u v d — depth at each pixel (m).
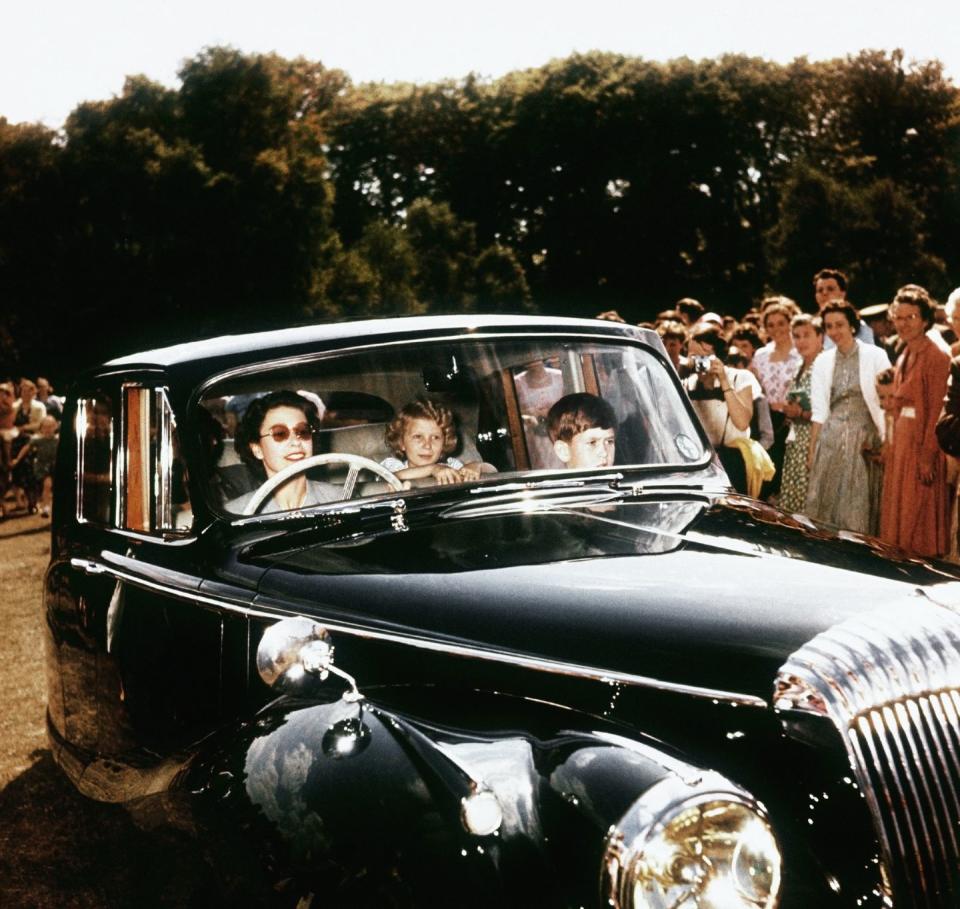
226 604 3.15
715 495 3.63
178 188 41.41
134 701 3.58
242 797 2.59
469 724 2.63
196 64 44.53
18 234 40.44
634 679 2.62
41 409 15.04
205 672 3.24
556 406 3.82
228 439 3.52
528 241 57.44
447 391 3.73
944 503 6.12
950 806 2.53
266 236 42.62
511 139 56.03
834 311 6.67
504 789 2.44
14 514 15.02
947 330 8.33
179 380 3.51
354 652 2.93
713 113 52.78
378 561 3.13
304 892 2.43
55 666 4.13
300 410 3.50
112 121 42.47
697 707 2.59
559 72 55.69
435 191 59.50
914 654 2.57
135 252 40.75
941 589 2.81
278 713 2.80
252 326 3.99
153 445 3.56
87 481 3.97
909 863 2.46
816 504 6.86
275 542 3.32
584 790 2.36
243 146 43.94
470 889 2.33
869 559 2.99
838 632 2.56
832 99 58.16
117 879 3.95
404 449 3.65
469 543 3.20
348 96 61.69
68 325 40.84
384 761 2.53
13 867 4.15
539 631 2.76
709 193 53.75
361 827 2.43
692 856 2.24
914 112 58.31
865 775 2.44
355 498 3.50
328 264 46.47
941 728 2.56
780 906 2.45
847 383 6.68
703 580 2.85
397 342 3.68
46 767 5.10
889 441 6.32
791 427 7.45
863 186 49.72
